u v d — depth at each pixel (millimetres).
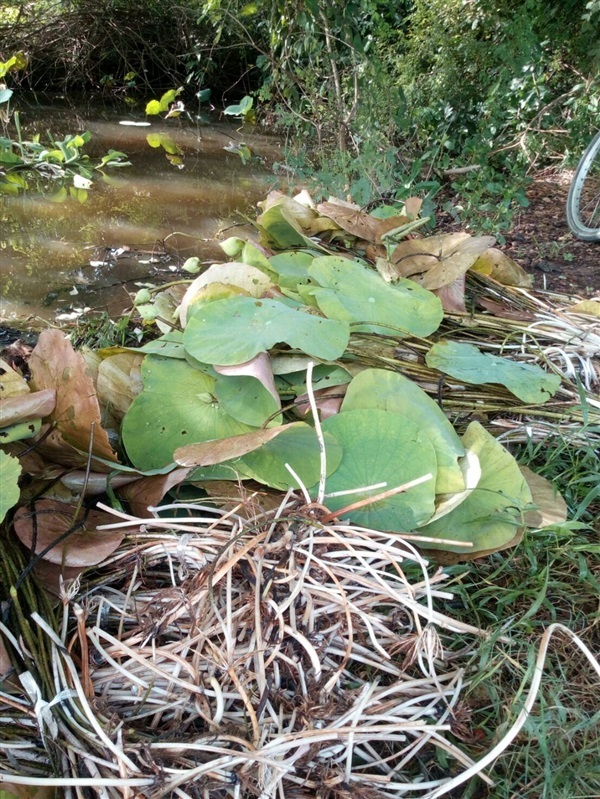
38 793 944
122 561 1255
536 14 3986
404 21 5023
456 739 1117
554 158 4641
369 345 1813
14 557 1191
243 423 1498
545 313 2256
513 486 1435
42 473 1371
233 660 1074
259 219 2375
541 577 1333
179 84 7277
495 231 3295
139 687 1079
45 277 2824
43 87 7078
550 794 1025
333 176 3787
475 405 1734
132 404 1519
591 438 1714
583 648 1135
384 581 1204
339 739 1031
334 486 1389
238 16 5027
